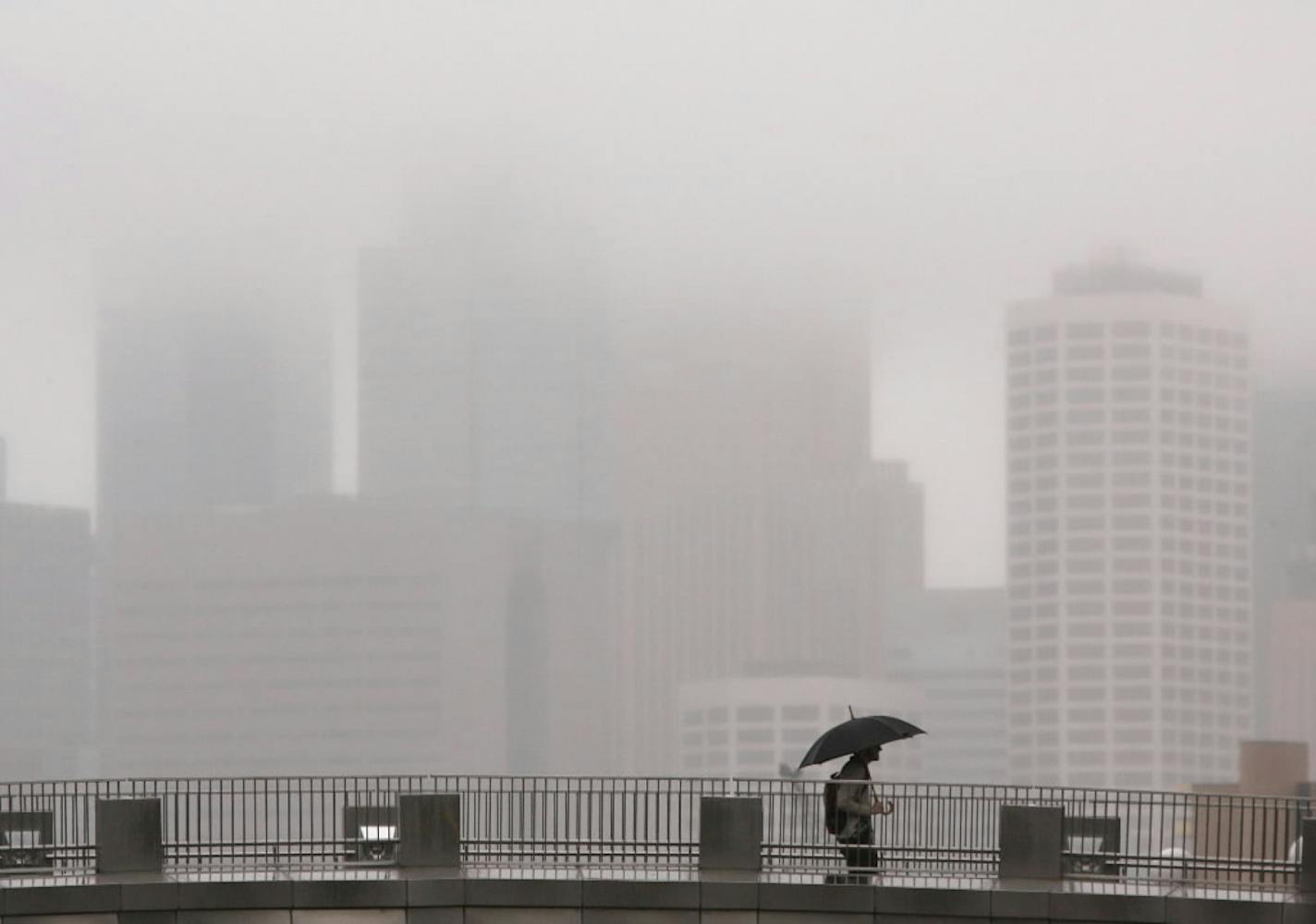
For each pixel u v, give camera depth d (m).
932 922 53.16
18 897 52.31
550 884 54.16
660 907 53.81
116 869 55.38
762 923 53.62
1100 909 52.69
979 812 61.16
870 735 57.91
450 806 56.91
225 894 53.44
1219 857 57.09
